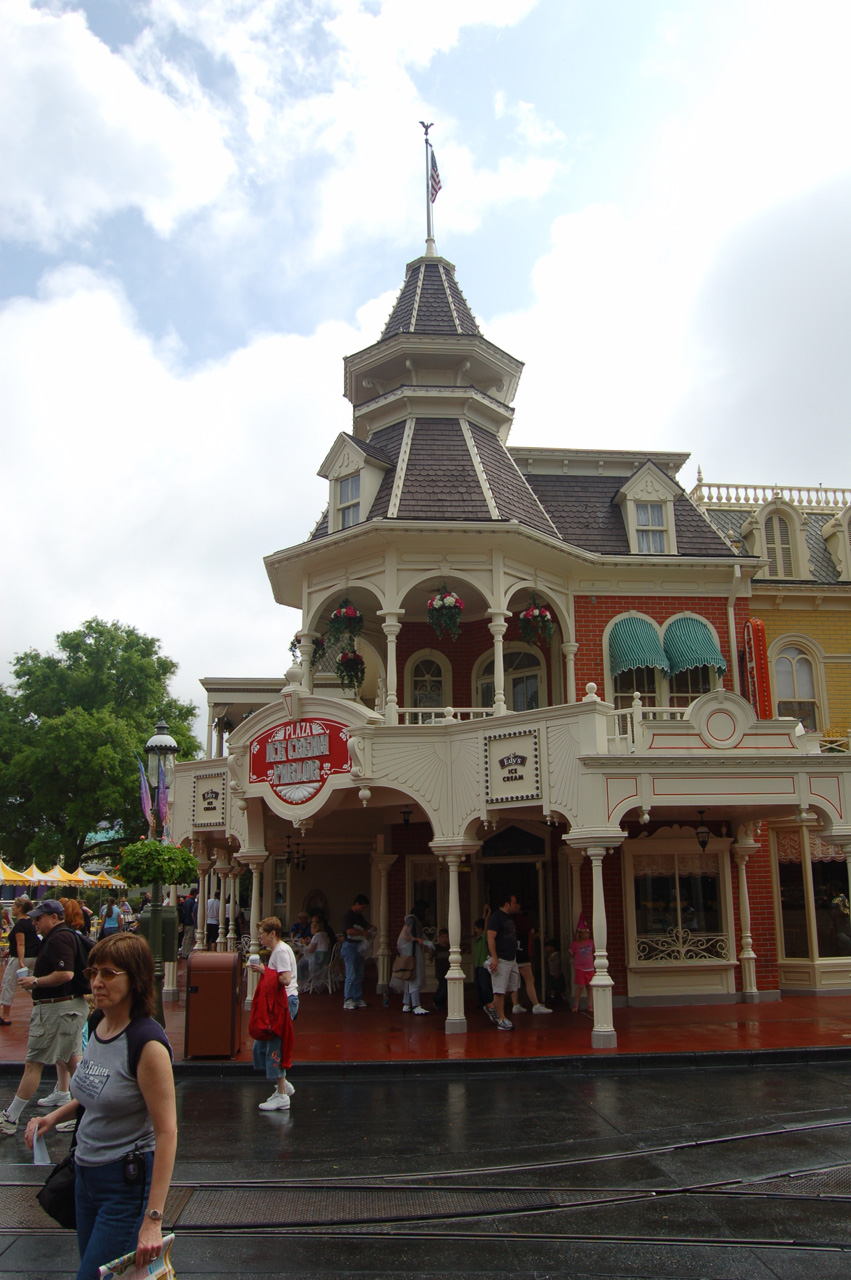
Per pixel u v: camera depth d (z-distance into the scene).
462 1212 6.57
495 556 17.23
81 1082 4.04
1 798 40.56
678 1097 10.23
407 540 17.12
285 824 19.97
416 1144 8.33
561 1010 16.77
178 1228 6.29
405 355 20.34
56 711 43.12
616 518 20.34
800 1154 7.86
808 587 21.39
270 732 16.92
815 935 18.80
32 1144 4.61
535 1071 11.79
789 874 19.28
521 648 20.19
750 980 17.67
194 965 12.32
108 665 44.56
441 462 18.56
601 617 19.27
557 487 20.80
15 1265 5.71
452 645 20.70
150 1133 4.00
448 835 15.12
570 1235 6.16
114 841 44.03
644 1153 7.94
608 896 17.77
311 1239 6.14
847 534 22.52
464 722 15.35
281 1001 9.93
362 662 19.72
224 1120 9.33
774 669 21.42
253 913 17.92
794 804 13.95
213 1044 12.10
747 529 22.44
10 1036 14.20
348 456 18.81
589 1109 9.69
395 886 20.38
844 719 21.36
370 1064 11.64
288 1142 8.43
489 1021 15.34
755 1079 11.25
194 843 19.94
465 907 19.95
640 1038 13.41
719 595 19.78
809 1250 5.92
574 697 18.58
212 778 19.34
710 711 14.14
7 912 28.00
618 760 13.57
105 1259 3.76
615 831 13.41
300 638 18.64
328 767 15.82
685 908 18.03
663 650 19.09
